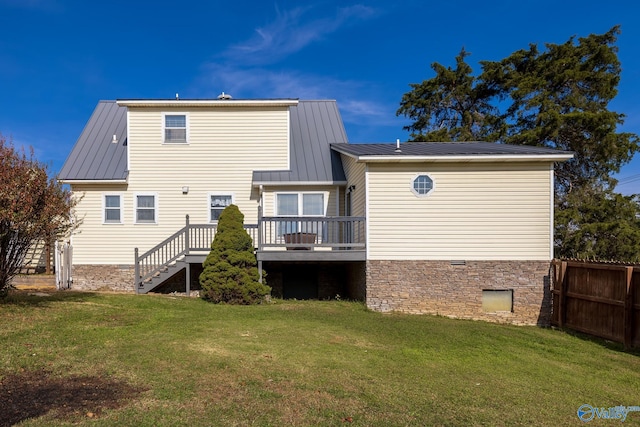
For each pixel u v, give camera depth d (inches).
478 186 482.9
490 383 244.5
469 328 404.8
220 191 604.7
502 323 472.4
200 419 171.8
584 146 917.2
